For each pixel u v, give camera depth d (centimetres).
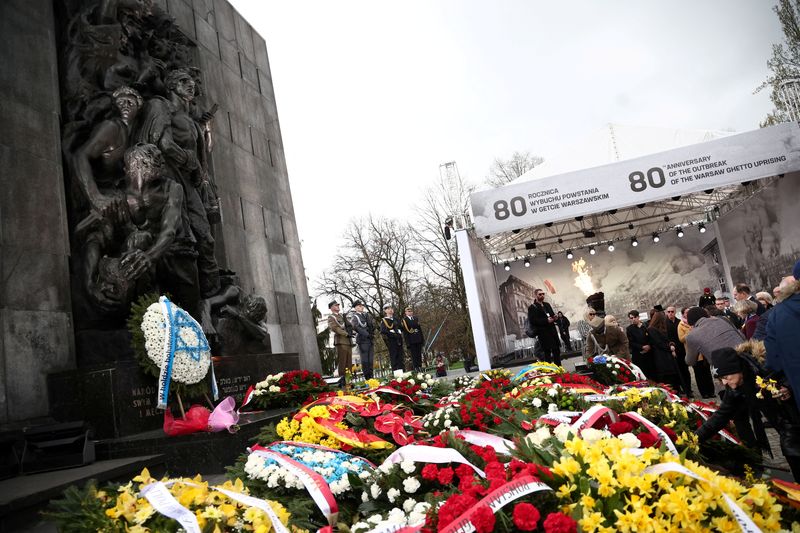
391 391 639
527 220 1398
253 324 1032
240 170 1416
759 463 445
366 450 440
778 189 1894
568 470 218
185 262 898
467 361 2741
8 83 748
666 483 203
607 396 512
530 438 284
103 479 505
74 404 655
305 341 1529
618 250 2434
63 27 869
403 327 1590
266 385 781
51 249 747
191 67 1109
